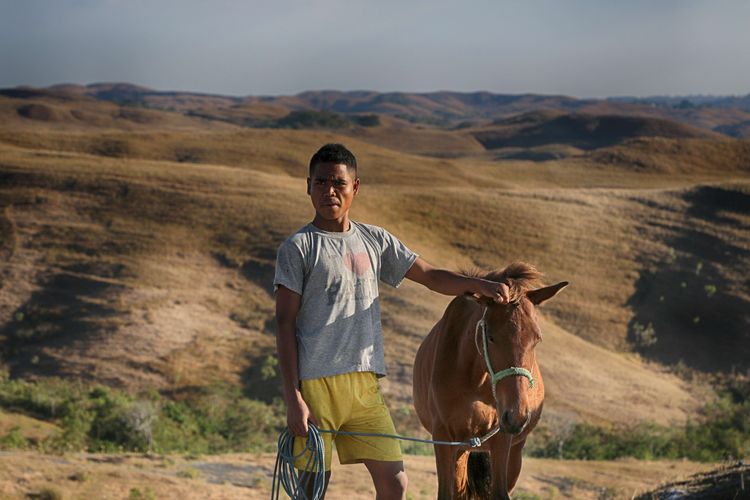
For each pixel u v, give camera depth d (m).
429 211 95.38
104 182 89.50
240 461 24.78
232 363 59.88
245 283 72.38
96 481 19.00
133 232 79.56
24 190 87.00
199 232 80.00
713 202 99.88
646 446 44.91
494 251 88.50
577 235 92.38
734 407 55.47
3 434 35.19
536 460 30.05
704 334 75.75
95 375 57.66
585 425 49.31
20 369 59.47
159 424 41.19
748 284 82.62
